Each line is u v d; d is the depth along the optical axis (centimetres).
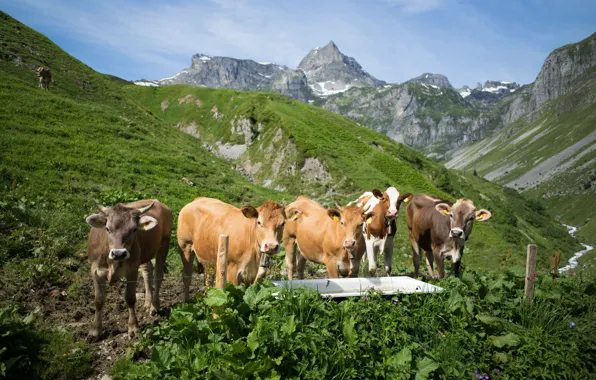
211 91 12350
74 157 2411
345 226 984
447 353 743
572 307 923
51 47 5212
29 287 973
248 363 587
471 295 906
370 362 689
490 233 6250
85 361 722
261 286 743
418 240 1333
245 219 870
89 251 808
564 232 13638
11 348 686
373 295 848
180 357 635
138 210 814
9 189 1600
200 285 1145
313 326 704
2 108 2762
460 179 12138
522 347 770
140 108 5009
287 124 8725
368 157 8056
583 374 750
